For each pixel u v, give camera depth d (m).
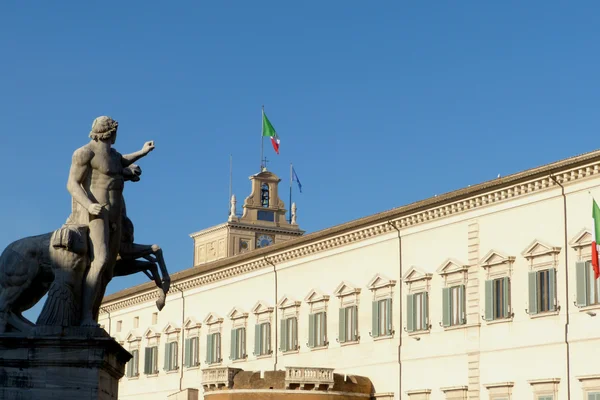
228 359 87.31
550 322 58.66
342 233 74.62
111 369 19.19
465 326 64.25
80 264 18.78
